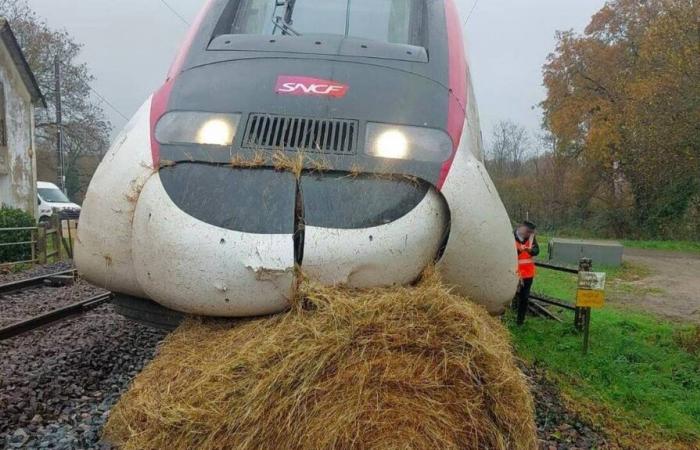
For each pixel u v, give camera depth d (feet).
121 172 13.79
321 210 12.08
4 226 52.34
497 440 10.33
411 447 9.92
